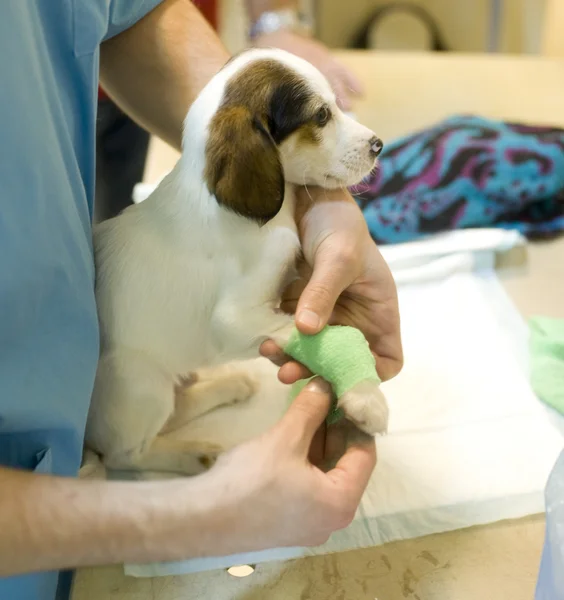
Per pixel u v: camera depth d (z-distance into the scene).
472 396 0.77
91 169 0.68
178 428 0.76
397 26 2.08
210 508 0.45
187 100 0.82
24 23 0.52
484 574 0.60
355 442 0.58
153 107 0.85
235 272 0.69
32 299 0.53
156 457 0.71
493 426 0.73
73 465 0.60
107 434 0.70
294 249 0.69
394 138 1.21
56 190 0.55
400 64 1.49
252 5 1.23
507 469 0.69
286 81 0.67
